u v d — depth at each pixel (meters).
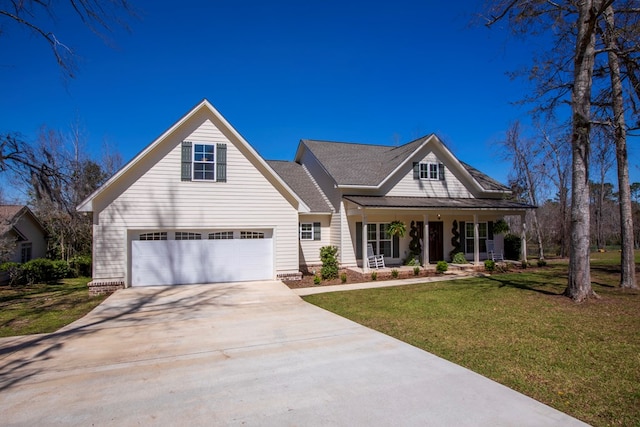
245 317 9.45
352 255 18.31
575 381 5.18
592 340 7.08
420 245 19.92
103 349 6.92
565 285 13.60
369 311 9.88
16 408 4.54
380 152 23.00
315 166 21.58
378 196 19.05
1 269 17.12
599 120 13.19
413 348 6.68
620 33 11.34
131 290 13.28
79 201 19.09
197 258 14.53
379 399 4.65
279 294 12.59
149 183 13.94
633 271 12.89
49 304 11.82
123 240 13.60
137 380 5.38
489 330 7.84
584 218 11.06
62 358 6.45
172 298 12.01
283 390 4.95
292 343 7.11
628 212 13.04
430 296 11.91
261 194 15.16
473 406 4.46
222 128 14.83
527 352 6.41
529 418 4.17
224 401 4.65
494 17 12.05
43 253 24.94
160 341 7.39
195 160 14.50
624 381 5.16
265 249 15.31
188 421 4.16
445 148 20.50
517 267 19.73
